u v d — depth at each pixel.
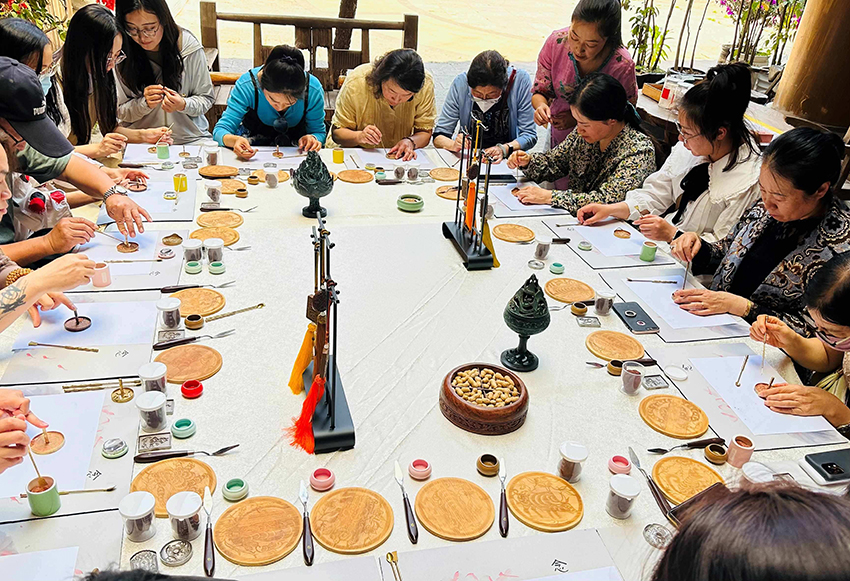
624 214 2.95
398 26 5.00
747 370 1.95
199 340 1.94
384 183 3.24
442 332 2.08
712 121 2.67
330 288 1.55
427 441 1.62
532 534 1.37
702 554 0.58
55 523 1.31
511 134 4.07
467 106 4.09
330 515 1.38
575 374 1.91
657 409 1.76
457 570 1.27
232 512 1.38
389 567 1.27
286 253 2.49
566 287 2.37
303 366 1.72
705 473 1.56
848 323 1.75
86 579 0.68
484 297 2.29
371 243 2.63
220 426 1.61
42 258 2.38
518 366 1.91
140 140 3.51
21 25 2.70
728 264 2.56
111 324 1.97
